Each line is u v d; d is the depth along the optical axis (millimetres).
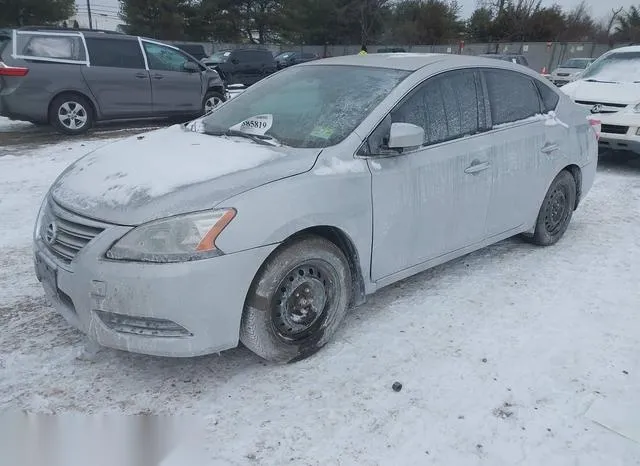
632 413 2758
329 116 3527
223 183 2846
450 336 3422
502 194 4184
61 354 3182
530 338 3412
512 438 2582
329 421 2666
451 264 4531
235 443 2521
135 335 2715
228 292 2725
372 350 3262
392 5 46750
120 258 2646
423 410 2754
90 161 3441
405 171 3451
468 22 47000
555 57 39688
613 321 3637
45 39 9781
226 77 21062
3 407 2725
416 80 3666
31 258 4586
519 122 4340
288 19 44062
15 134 10547
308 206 2959
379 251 3406
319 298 3146
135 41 10781
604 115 7883
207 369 3070
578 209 6145
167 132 3973
